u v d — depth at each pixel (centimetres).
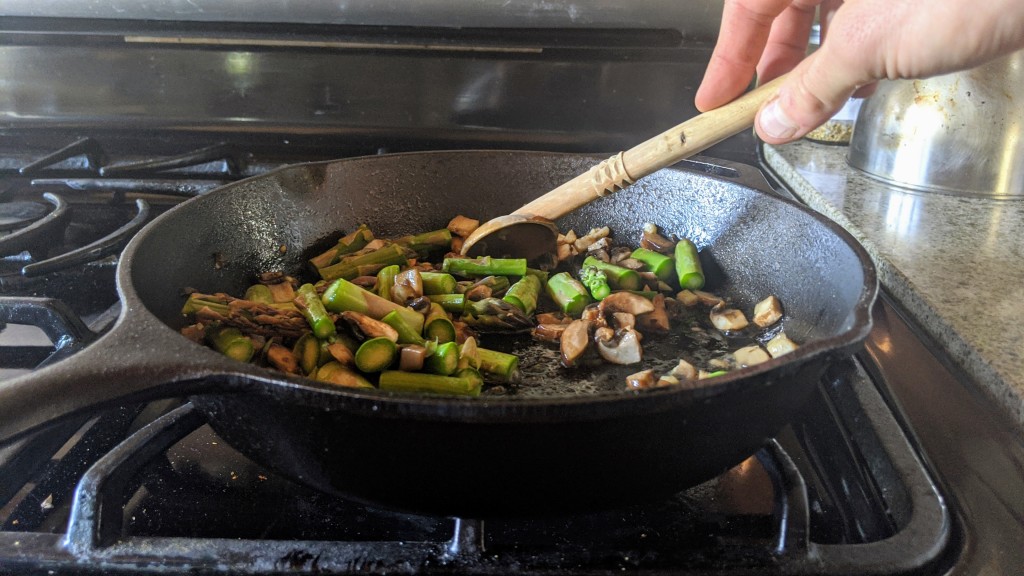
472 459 20
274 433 21
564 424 19
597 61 52
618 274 41
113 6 50
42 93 53
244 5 50
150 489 26
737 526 25
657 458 21
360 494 22
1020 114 45
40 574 21
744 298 39
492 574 21
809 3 38
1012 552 22
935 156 48
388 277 39
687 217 42
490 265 41
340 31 51
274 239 39
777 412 22
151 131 54
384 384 31
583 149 54
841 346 21
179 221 32
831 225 32
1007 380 28
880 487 25
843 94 26
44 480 26
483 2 50
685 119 53
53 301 30
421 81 52
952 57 23
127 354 20
